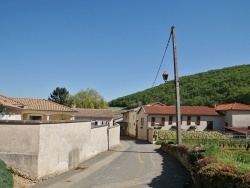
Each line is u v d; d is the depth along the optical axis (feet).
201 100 202.49
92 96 223.71
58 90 246.06
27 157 38.65
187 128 152.87
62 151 47.39
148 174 45.73
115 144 107.45
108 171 48.57
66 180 40.65
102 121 171.32
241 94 192.75
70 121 51.08
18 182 35.76
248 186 20.25
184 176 43.60
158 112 153.28
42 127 39.91
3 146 39.04
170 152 75.46
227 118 152.97
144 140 154.51
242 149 94.99
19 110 78.79
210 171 26.11
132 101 293.84
